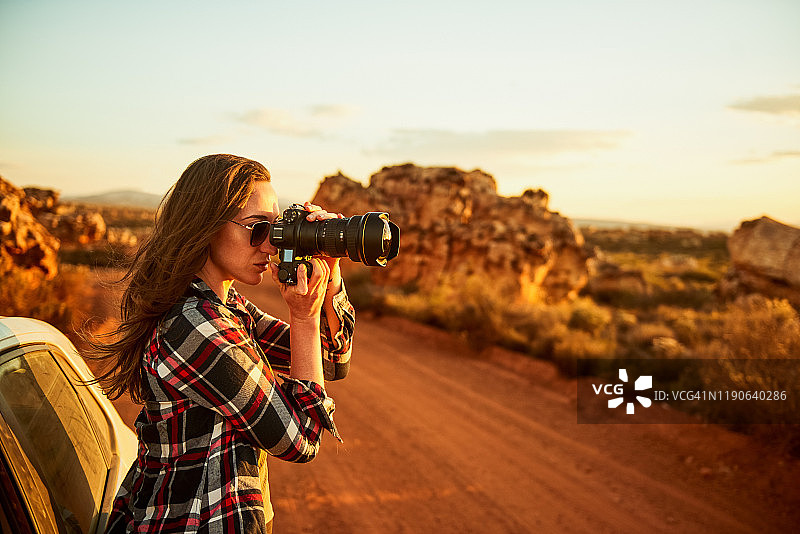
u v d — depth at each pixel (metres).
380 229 1.50
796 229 17.53
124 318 1.49
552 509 5.96
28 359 1.68
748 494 6.31
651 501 6.21
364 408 9.05
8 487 1.26
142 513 1.36
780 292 17.22
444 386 10.70
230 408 1.30
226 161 1.45
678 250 95.12
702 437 7.77
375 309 18.88
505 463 7.14
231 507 1.30
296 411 1.41
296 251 1.49
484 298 15.91
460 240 22.83
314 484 6.07
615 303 28.78
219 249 1.47
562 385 10.71
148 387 1.37
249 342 1.41
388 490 6.11
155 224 1.45
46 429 1.59
